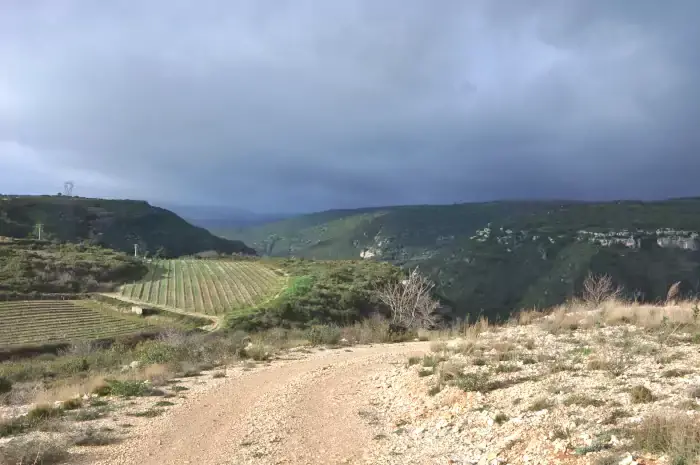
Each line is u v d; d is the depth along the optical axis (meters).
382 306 61.69
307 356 20.02
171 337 32.59
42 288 70.94
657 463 5.37
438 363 12.80
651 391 7.77
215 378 15.56
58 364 30.09
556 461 6.09
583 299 30.84
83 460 8.36
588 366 9.84
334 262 105.12
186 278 87.00
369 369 15.50
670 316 13.98
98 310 65.44
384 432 8.99
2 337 50.88
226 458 8.22
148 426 10.31
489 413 8.45
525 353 11.96
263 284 82.69
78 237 147.38
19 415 11.52
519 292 99.06
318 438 9.01
